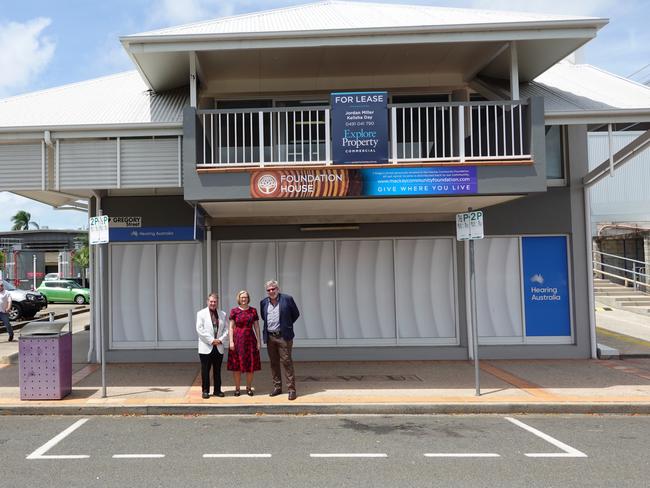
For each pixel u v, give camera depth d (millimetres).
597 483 4984
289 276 11586
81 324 20156
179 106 10234
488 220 11516
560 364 10820
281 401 7949
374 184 8484
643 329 15078
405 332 11562
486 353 11375
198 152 8766
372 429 6914
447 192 8453
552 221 11500
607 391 8555
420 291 11602
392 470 5355
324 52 9930
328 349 11312
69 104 10398
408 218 11438
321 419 7449
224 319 8484
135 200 11273
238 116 11242
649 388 8758
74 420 7387
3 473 5270
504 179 8484
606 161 10750
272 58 10117
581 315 11469
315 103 11367
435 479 5102
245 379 9672
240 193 8500
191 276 11531
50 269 55875
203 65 10312
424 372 10102
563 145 11656
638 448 6086
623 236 21906
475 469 5383
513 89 9227
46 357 8086
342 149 8531
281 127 11156
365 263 11617
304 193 8477
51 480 5078
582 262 11508
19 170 9250
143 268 11516
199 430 6867
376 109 8555
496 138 8898
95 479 5102
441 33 8945
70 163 9281
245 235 11453
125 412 7707
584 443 6281
